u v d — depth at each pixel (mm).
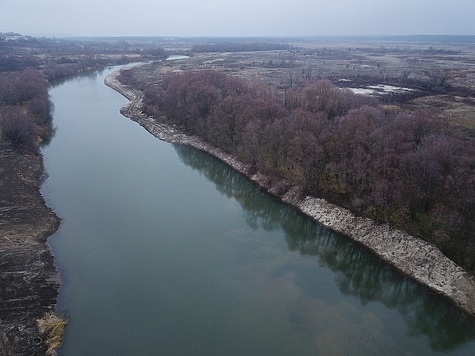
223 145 97250
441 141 65062
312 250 60031
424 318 47875
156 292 48375
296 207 70562
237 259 56219
